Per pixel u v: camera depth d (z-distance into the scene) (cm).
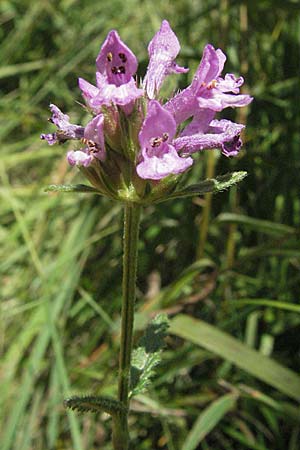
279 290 26
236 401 25
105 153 16
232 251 26
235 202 28
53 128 32
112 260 28
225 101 16
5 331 27
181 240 29
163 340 18
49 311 25
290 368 26
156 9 33
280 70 29
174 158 15
